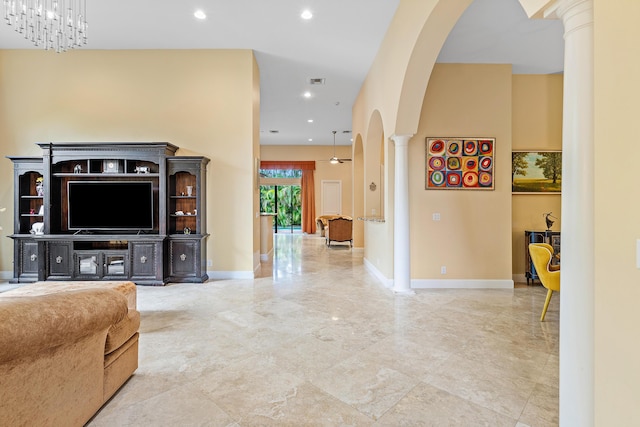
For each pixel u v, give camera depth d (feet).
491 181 15.90
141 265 15.84
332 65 18.69
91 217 16.39
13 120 16.78
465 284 15.90
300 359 8.35
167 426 5.79
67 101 16.84
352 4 13.14
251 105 17.12
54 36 14.43
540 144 17.21
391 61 14.40
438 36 10.85
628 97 3.83
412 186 15.90
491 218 15.92
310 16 14.02
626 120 3.84
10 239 16.78
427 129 15.92
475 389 7.03
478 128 15.96
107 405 6.37
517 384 7.23
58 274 15.65
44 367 4.82
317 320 11.18
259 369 7.83
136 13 13.78
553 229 17.29
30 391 4.61
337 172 41.42
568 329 5.10
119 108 16.96
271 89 22.16
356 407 6.37
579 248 4.97
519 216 17.34
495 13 12.02
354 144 26.08
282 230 44.78
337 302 13.30
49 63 16.83
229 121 17.15
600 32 4.13
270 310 12.23
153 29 15.06
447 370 7.84
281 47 16.71
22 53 16.79
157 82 17.01
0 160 16.72
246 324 10.78
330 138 37.09
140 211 16.47
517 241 17.33
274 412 6.20
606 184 4.06
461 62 15.81
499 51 14.79
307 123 30.48
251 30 15.16
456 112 15.92
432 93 15.90
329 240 30.63
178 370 7.77
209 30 15.17
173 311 12.07
